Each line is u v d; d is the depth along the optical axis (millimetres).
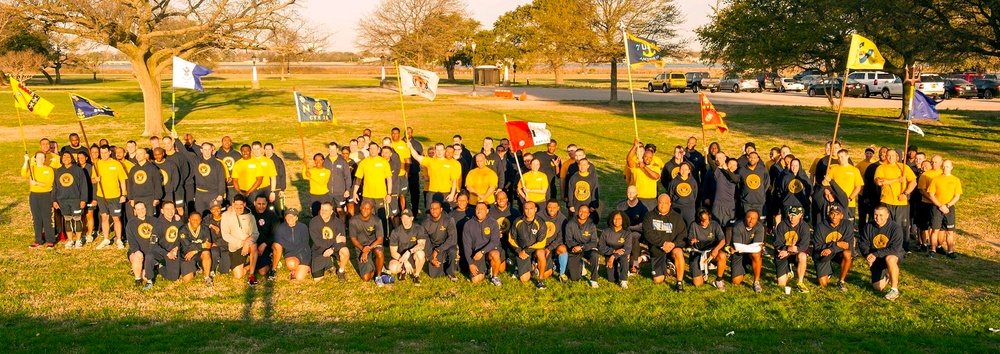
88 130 31766
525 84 75000
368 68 121812
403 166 14695
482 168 12836
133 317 9141
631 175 12789
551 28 44750
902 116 33250
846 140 26953
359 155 14812
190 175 13867
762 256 12258
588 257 10812
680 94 54969
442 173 13250
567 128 31656
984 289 10500
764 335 8500
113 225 14250
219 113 38406
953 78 49281
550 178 14078
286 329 8758
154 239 10539
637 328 8781
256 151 13328
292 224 10961
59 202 12555
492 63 87312
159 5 32938
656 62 13625
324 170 13531
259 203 11320
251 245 10727
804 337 8508
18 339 8227
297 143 27391
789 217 10547
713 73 76312
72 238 12797
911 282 10852
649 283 10805
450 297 10117
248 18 32625
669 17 44562
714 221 10773
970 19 25844
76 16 29609
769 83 57156
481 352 7957
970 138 26875
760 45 33188
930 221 12352
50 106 14125
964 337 8500
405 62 68688
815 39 31453
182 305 9680
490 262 10758
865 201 13344
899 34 27781
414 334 8531
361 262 10742
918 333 8641
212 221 10922
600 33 44250
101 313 9273
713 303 9883
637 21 43750
